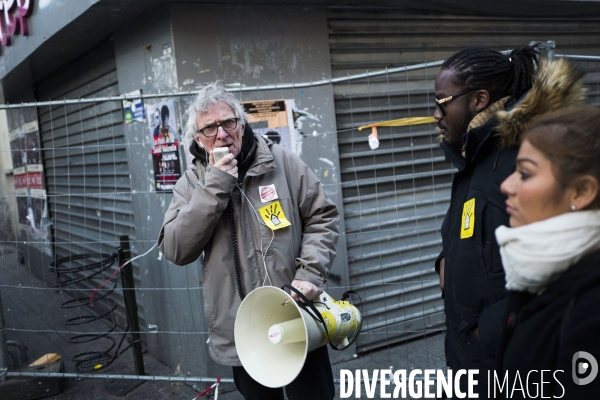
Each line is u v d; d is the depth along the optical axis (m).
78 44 4.41
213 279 2.26
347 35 4.00
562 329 1.05
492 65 1.60
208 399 3.49
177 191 2.35
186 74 3.38
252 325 2.09
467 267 1.50
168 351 4.02
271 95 3.64
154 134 3.71
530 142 1.10
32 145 6.49
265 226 2.24
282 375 2.00
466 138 1.51
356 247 4.04
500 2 4.16
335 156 3.86
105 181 4.75
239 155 2.23
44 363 3.90
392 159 4.18
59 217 6.03
